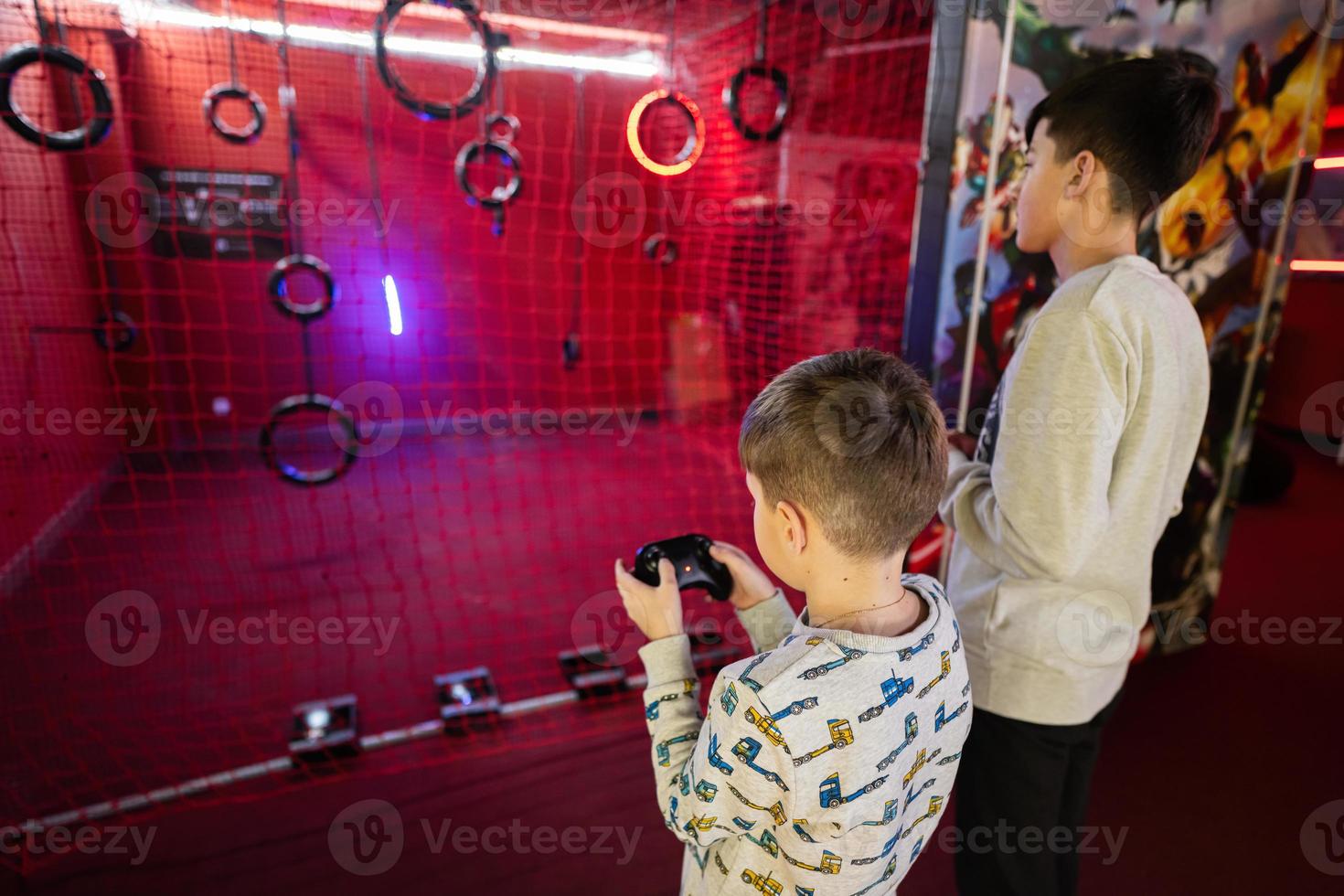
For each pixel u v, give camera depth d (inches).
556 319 216.4
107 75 159.0
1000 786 43.5
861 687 25.9
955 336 89.0
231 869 68.1
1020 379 37.5
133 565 133.2
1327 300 209.3
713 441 207.8
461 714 88.2
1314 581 131.2
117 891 65.3
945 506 43.8
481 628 111.7
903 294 124.2
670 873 68.8
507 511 160.7
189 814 74.2
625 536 148.3
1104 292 36.1
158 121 171.3
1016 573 39.6
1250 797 80.0
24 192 140.0
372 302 200.1
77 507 150.4
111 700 93.0
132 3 145.0
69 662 101.7
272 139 181.0
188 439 190.7
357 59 165.2
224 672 99.4
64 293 152.5
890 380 28.2
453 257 205.5
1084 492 35.2
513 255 208.4
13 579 123.0
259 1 150.7
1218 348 97.2
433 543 143.8
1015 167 85.6
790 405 27.7
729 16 168.7
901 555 28.9
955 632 30.0
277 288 96.1
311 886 66.4
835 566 28.5
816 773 25.4
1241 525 156.9
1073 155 39.0
